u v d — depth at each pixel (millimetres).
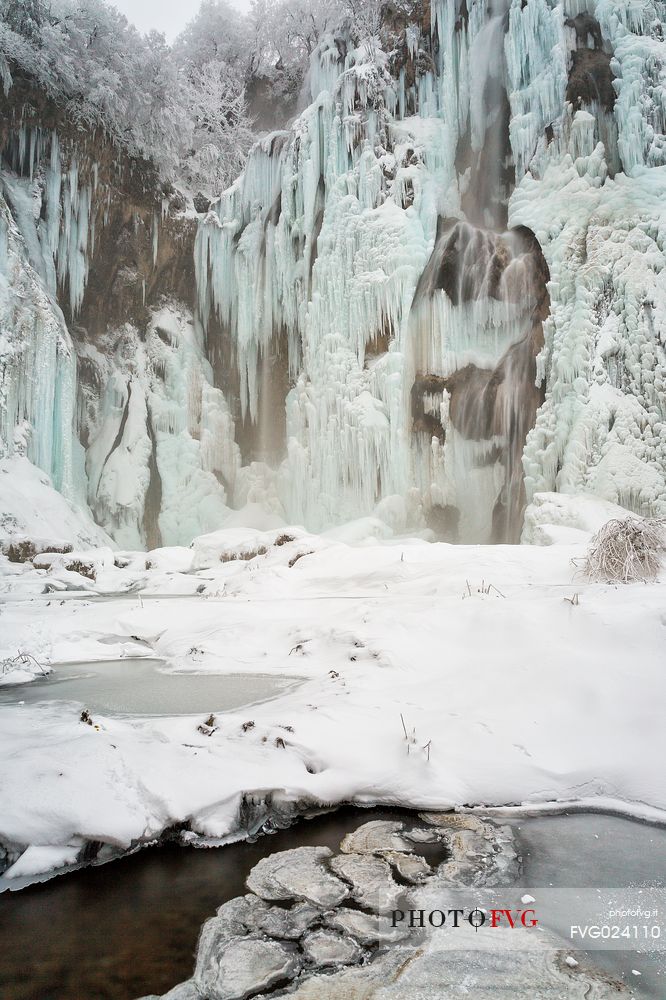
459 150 24141
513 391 21078
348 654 6047
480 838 3271
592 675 4586
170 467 26484
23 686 6043
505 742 4051
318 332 23531
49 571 15945
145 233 27844
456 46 23734
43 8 24594
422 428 22656
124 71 25984
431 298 22172
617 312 17922
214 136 30938
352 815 3633
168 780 3410
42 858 2930
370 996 2129
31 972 2281
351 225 22906
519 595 6836
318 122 24656
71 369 24078
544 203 20234
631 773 3734
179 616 9188
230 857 3141
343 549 12617
